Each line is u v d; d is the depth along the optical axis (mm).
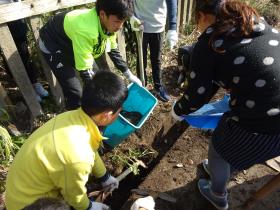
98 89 1588
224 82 1587
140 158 2789
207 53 1519
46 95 3070
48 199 1571
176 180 2648
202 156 2846
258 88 1496
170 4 2852
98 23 2158
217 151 1881
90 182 2508
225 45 1466
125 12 2016
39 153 1589
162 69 3652
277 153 1768
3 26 2324
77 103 2588
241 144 1725
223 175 2092
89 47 2197
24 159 1639
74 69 2525
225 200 2334
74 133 1598
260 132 1635
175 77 3592
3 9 2250
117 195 2568
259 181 2639
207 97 1686
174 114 2002
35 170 1617
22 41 2740
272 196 2518
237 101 1616
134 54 3521
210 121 2180
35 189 1685
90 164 1633
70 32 2199
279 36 1512
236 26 1446
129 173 2686
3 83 3148
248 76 1480
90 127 1658
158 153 2855
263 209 2449
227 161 1878
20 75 2605
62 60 2426
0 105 2641
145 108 2721
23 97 2734
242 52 1456
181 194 2551
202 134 3010
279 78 1481
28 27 2900
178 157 2834
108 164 2684
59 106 3053
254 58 1449
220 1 1456
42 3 2436
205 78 1585
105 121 1697
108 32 2258
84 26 2135
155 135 2975
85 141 1615
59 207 1529
